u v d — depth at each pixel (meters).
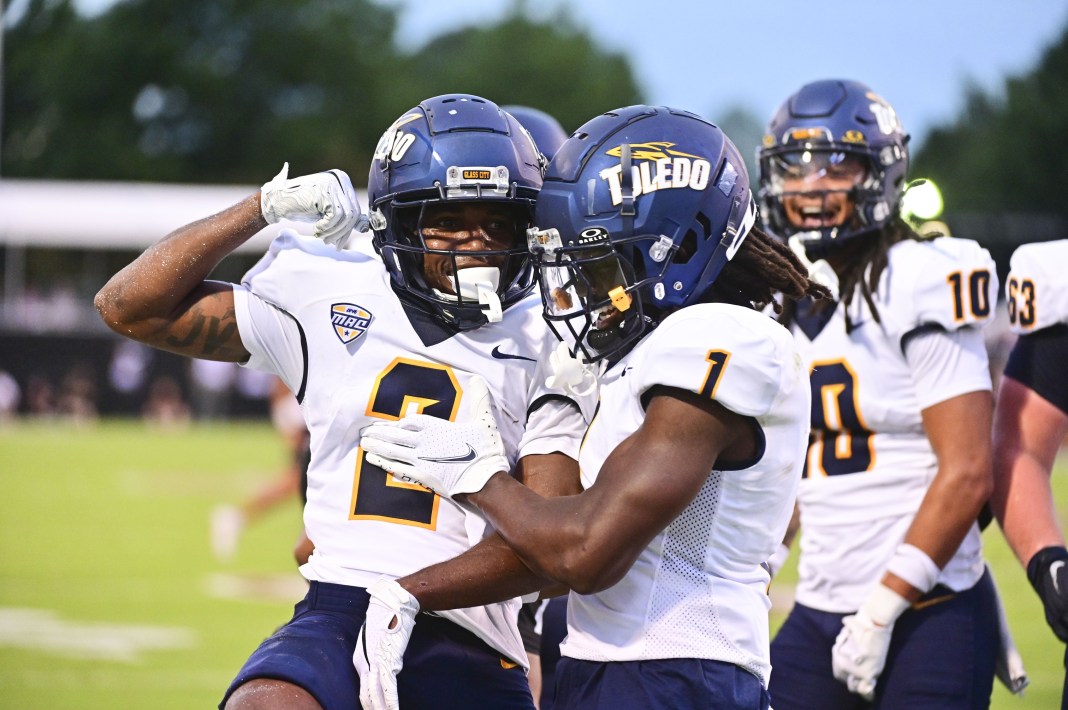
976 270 12.84
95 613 27.77
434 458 9.74
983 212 132.75
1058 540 11.78
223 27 148.00
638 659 9.16
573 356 9.84
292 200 10.69
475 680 10.61
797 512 13.84
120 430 78.06
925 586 12.42
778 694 13.45
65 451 65.38
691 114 9.97
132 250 90.19
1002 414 12.46
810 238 13.34
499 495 9.41
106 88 142.75
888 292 13.00
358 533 10.55
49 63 141.12
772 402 8.98
